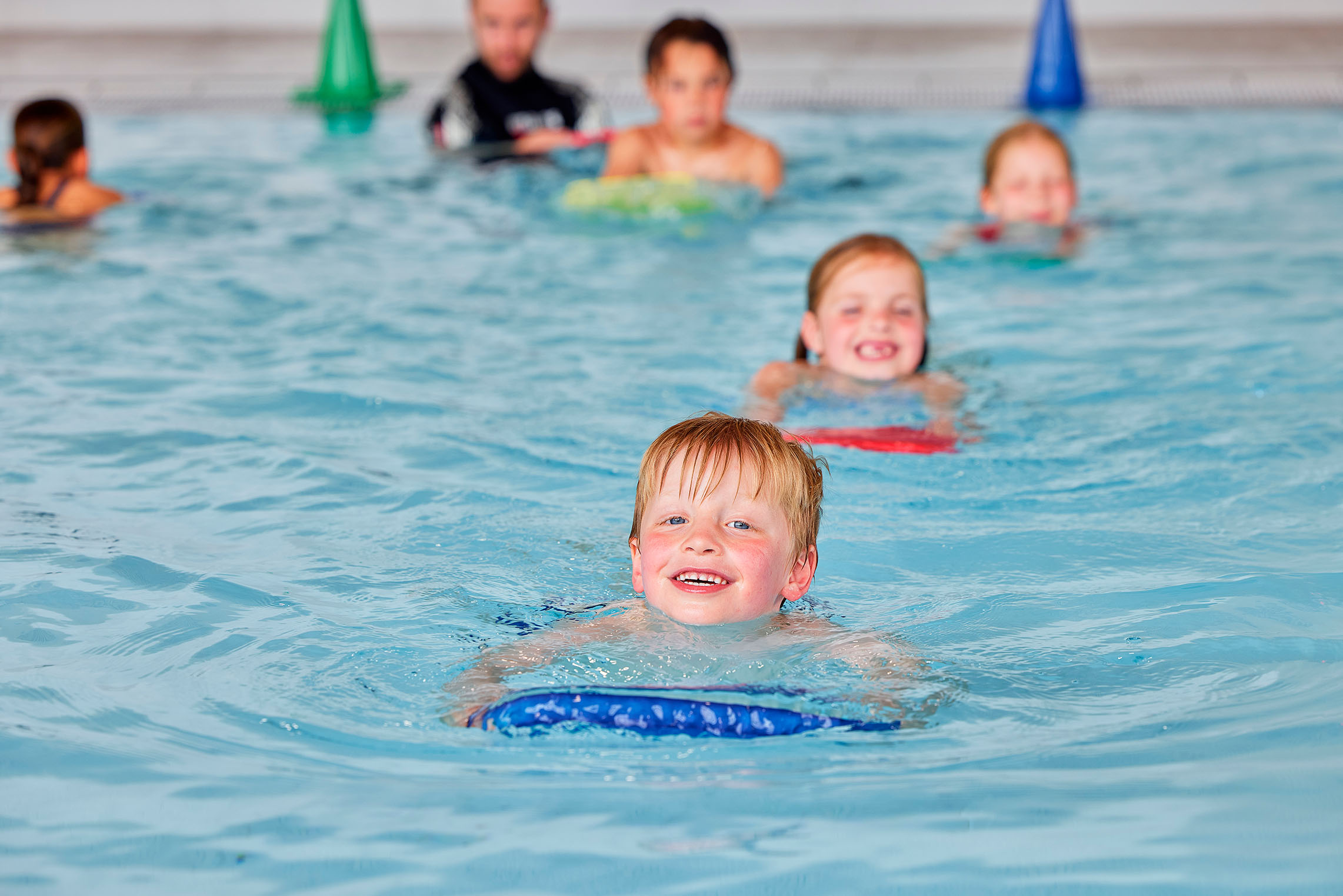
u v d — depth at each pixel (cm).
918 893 214
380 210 850
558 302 652
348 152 1043
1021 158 809
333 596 340
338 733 271
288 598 338
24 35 1692
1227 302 643
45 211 806
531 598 342
